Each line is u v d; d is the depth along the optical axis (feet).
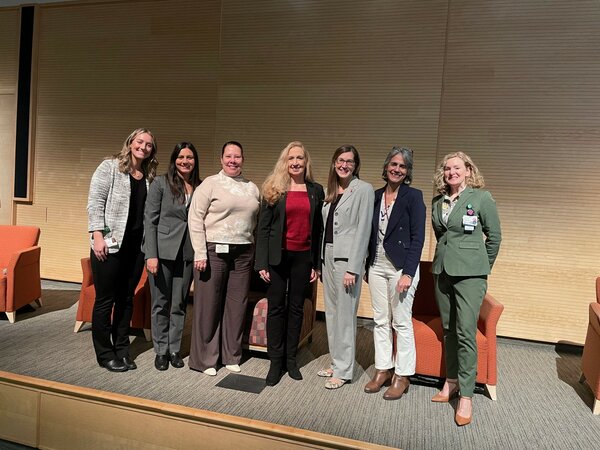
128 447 8.04
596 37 12.73
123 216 9.52
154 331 10.15
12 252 14.10
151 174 10.16
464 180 8.78
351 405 8.75
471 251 8.36
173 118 16.38
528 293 13.65
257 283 12.51
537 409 9.02
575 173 13.09
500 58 13.46
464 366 8.41
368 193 8.98
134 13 16.53
